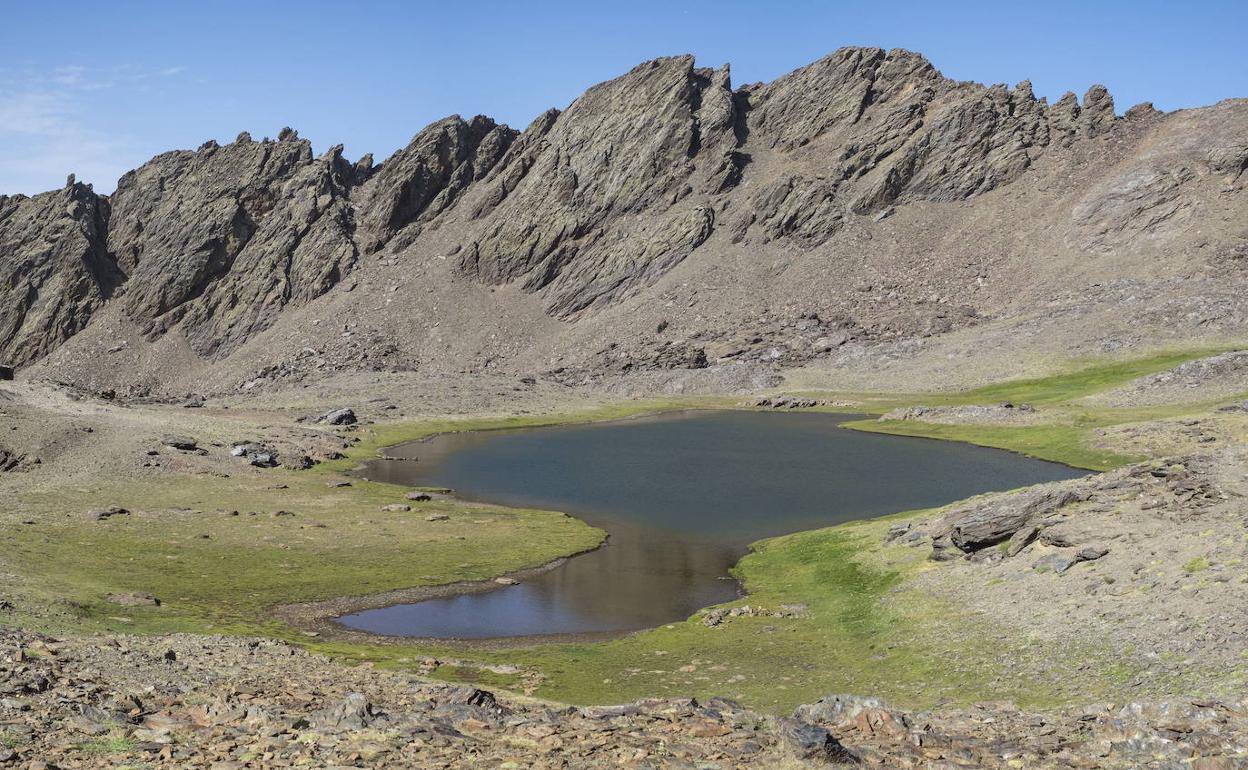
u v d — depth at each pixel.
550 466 133.50
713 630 55.38
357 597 66.50
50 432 120.25
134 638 45.62
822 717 28.95
